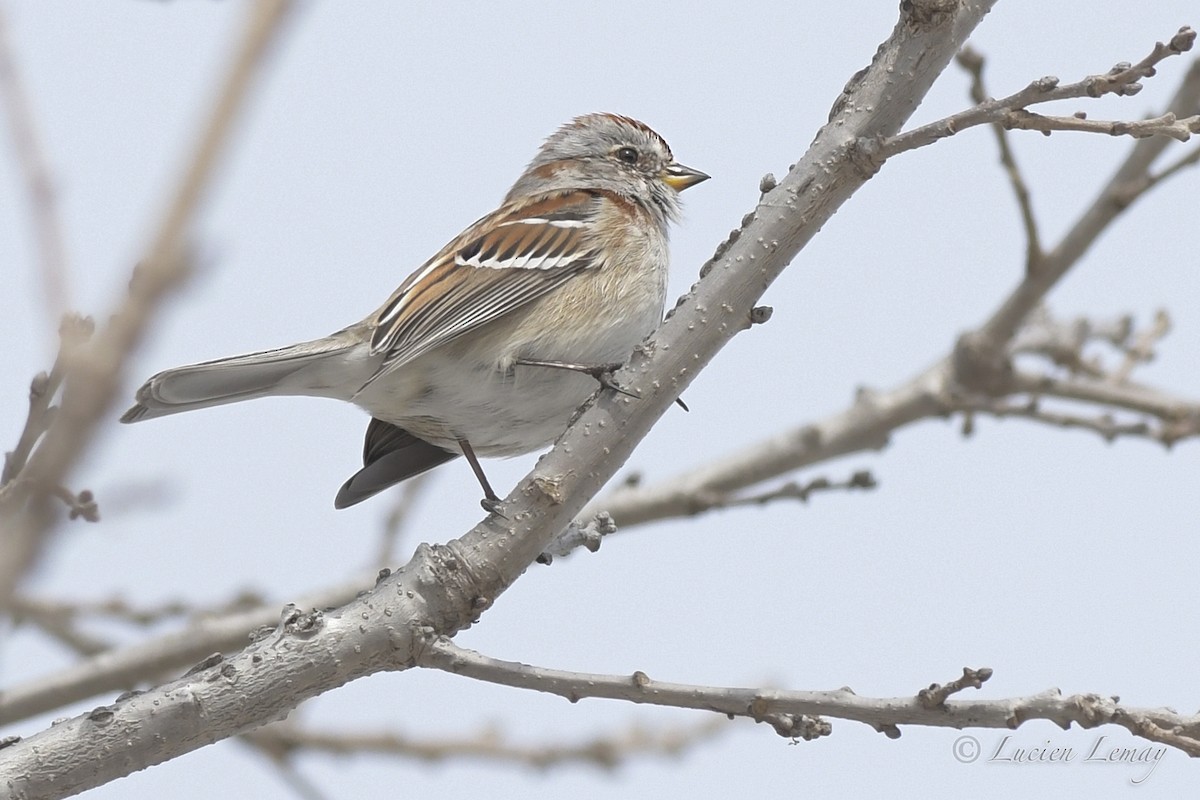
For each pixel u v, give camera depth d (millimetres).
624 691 7402
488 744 12727
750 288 8023
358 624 7699
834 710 7078
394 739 12609
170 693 7391
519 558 8008
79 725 7273
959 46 7781
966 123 7367
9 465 6551
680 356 8070
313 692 7648
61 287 3576
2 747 7258
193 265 3133
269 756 12320
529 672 7582
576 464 8039
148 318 3154
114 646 12516
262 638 7703
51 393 6559
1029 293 14320
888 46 7820
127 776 7359
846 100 7918
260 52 3084
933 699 6902
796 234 7961
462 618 7902
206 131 3074
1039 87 7148
